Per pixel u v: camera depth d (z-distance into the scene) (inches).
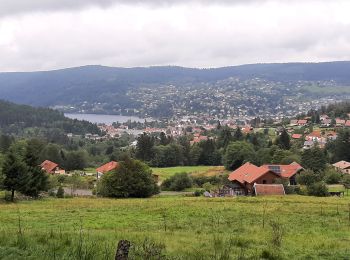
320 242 880.3
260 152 5172.2
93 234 878.4
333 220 1330.0
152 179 2942.9
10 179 2305.6
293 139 7401.6
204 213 1476.4
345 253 758.5
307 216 1417.3
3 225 1147.9
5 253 608.4
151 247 640.4
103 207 1721.2
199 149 6023.6
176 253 685.3
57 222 1262.3
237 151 5044.3
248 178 3292.3
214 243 808.9
